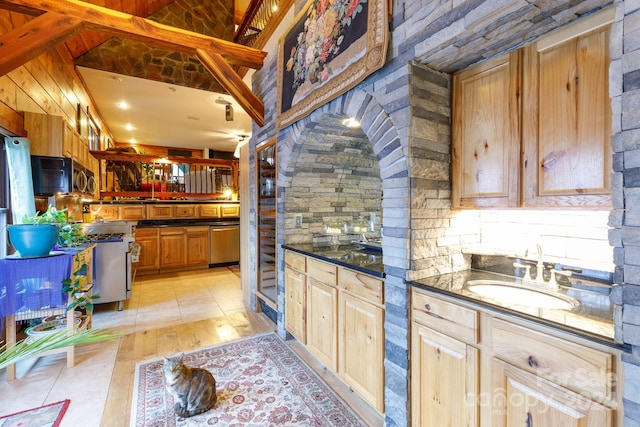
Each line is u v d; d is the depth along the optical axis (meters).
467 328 1.25
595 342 0.90
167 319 3.36
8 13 2.47
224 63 2.97
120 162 7.08
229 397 1.97
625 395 0.85
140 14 4.28
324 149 2.70
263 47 3.21
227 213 6.76
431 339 1.41
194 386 1.82
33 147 2.76
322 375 2.24
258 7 3.45
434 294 1.39
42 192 2.80
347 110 1.87
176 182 7.58
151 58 4.51
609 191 1.04
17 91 2.56
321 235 2.96
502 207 1.38
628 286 0.85
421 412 1.47
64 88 3.71
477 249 1.80
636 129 0.84
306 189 2.87
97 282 3.54
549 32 1.20
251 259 3.76
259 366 2.35
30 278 2.11
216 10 5.01
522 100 1.29
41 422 1.74
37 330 2.37
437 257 1.60
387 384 1.65
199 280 5.18
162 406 1.89
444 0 1.30
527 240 1.64
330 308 2.12
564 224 1.50
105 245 3.58
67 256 2.24
